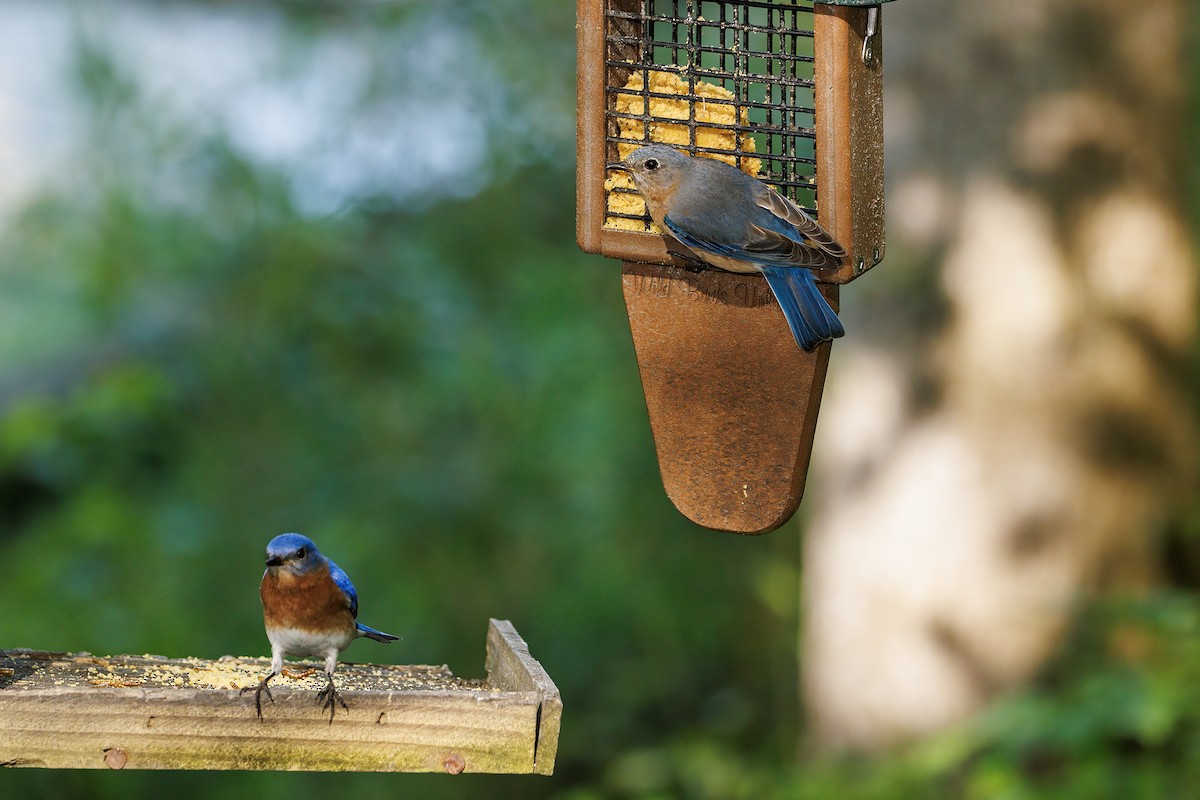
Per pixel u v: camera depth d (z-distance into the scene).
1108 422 12.01
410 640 15.71
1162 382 12.09
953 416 12.33
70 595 15.62
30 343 20.41
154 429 16.97
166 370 17.22
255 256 17.03
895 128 12.59
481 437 16.45
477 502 16.23
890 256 12.59
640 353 6.58
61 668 6.66
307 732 5.84
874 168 6.65
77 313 20.48
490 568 16.16
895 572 12.54
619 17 6.80
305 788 14.83
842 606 12.92
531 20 17.03
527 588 16.03
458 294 16.97
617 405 15.83
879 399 12.66
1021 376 12.10
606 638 16.02
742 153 6.89
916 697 12.44
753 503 6.53
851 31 6.30
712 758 13.34
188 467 16.78
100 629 15.34
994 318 12.16
